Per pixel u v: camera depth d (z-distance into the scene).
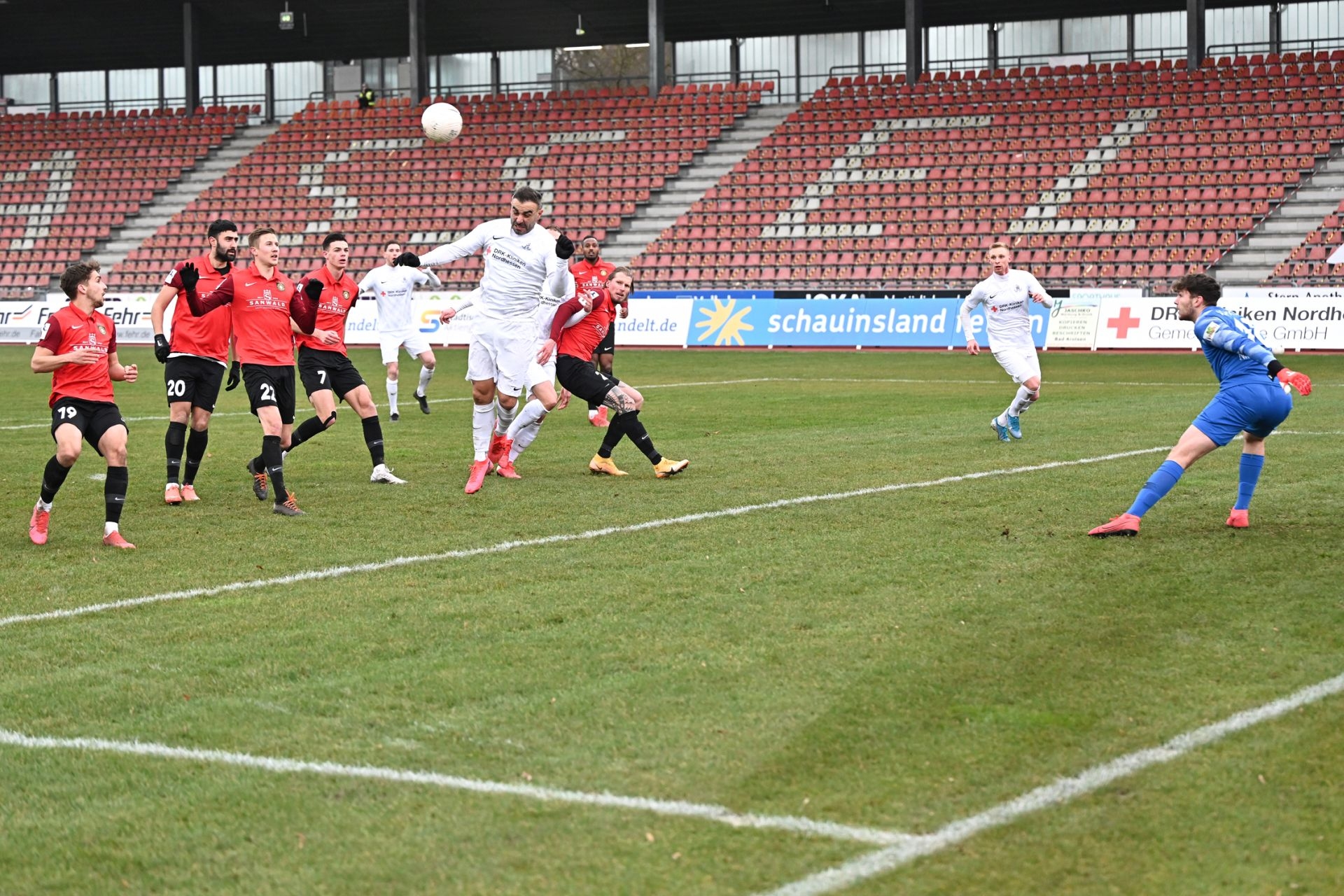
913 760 10.47
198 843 9.31
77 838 9.42
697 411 37.97
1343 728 10.97
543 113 92.56
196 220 90.12
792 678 12.52
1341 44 84.19
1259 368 18.75
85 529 20.75
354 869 8.87
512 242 24.11
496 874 8.75
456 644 13.88
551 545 18.91
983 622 14.34
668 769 10.41
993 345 30.28
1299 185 73.94
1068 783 9.95
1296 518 19.94
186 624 14.89
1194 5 81.50
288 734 11.34
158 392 47.25
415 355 37.72
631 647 13.65
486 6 90.81
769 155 85.50
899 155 82.94
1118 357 60.03
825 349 68.69
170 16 95.12
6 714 11.95
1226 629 13.91
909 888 8.45
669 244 81.00
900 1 87.62
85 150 97.06
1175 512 20.58
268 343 22.95
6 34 97.75
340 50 101.56
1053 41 90.44
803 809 9.62
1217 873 8.59
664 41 90.75
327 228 88.19
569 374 25.28
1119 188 76.62
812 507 21.47
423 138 92.06
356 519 21.27
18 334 78.19
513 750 10.88
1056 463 26.17
